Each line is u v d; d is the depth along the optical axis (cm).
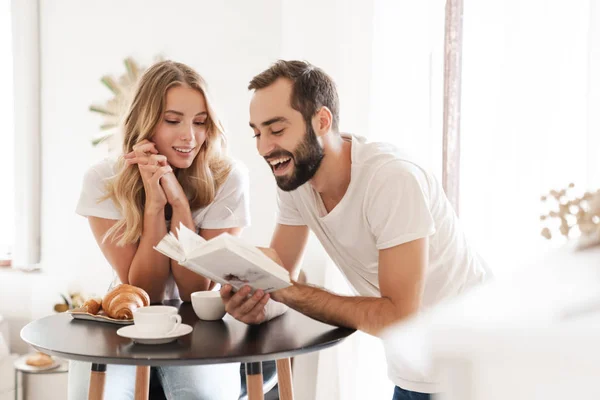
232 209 194
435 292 155
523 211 168
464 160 202
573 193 154
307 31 303
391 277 139
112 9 332
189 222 183
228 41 319
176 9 324
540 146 163
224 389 173
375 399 250
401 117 236
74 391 168
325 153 149
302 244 173
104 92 335
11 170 354
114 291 151
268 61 316
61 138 341
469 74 198
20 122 339
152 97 179
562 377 39
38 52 339
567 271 46
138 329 129
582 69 153
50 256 343
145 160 178
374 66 245
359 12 266
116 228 186
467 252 158
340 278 271
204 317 151
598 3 142
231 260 130
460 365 43
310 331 139
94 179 191
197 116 182
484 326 43
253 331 139
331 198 156
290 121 143
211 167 192
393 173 142
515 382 40
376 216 143
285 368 163
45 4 339
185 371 173
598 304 41
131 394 174
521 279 48
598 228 49
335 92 150
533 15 167
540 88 164
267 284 137
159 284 181
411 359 53
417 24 231
